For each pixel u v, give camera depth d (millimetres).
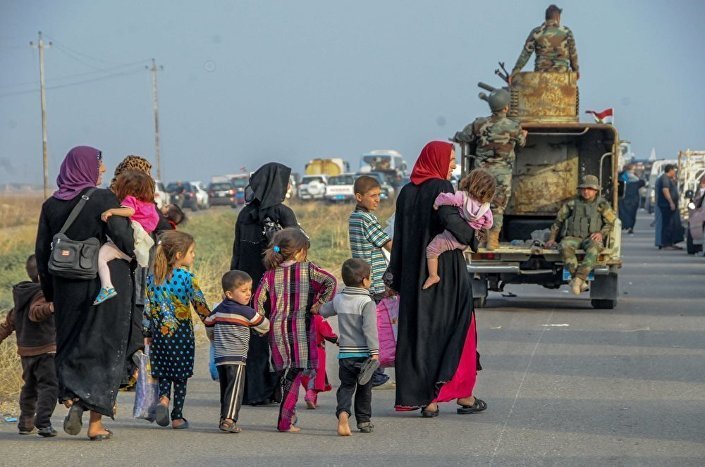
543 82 46125
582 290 40938
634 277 55688
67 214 21016
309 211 127562
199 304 21828
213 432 22109
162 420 21812
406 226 23297
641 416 22844
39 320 21391
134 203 21875
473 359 23234
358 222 25641
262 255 25438
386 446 20562
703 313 40656
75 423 20469
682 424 22047
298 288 22016
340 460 19469
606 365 29203
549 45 46594
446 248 22938
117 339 20922
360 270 21438
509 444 20516
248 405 25156
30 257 22562
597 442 20562
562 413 23266
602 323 37938
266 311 22734
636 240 88125
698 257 70250
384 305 24953
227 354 21812
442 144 23578
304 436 21609
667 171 78375
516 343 33375
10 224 124438
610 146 47219
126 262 21203
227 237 85062
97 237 21047
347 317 21531
